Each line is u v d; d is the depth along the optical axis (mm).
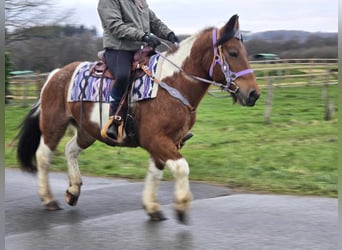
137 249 4703
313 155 9180
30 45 23234
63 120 6188
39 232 5246
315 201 6301
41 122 6301
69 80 6145
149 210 5598
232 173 7926
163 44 5590
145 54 5590
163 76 5348
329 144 10359
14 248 4770
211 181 7555
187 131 5480
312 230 5176
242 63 5141
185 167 5145
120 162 9055
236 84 5145
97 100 5766
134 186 7305
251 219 5578
